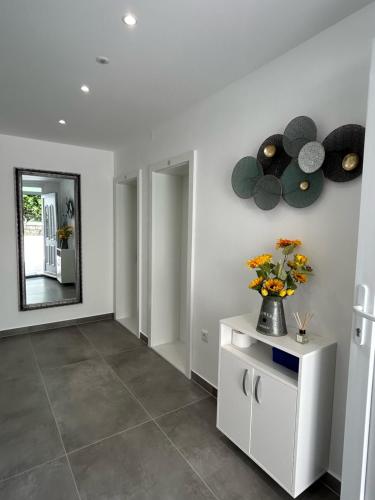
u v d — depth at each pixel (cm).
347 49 150
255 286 171
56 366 301
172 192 347
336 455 160
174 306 364
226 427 189
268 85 194
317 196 163
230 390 185
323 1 139
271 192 189
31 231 382
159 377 282
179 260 362
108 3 142
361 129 143
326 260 162
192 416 226
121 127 323
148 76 213
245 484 168
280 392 153
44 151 380
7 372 288
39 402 241
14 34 166
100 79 219
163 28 161
